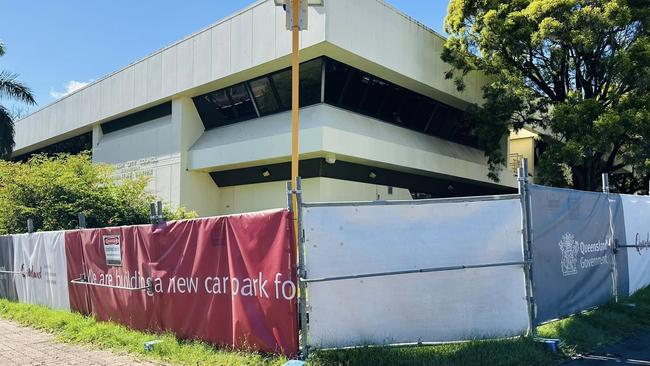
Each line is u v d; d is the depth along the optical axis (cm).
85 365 663
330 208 606
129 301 823
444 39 2206
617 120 1650
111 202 1522
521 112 2214
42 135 3309
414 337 607
